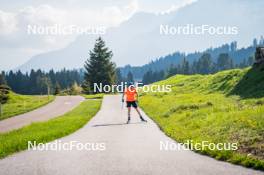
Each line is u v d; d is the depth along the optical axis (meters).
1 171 9.82
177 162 10.56
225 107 23.77
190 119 21.55
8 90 86.06
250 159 10.11
